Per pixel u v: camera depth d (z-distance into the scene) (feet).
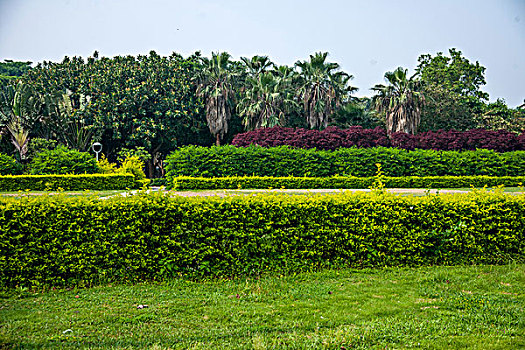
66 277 16.98
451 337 11.85
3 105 100.12
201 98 108.06
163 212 17.74
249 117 104.78
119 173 62.23
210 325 12.81
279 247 18.83
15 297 15.56
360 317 13.48
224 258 18.20
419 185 67.15
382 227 19.85
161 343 11.48
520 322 12.86
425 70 147.02
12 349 10.93
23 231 16.70
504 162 73.46
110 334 12.04
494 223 20.63
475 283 17.13
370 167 70.74
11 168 65.16
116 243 17.33
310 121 107.14
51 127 105.70
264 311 13.98
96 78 101.45
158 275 17.54
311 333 12.23
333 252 19.65
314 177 66.74
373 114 119.75
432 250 20.35
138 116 105.60
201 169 65.62
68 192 55.36
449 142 87.45
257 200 18.78
